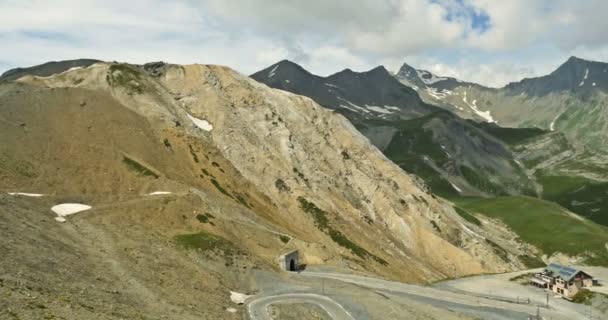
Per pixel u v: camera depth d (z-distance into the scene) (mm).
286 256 86438
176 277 61469
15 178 81750
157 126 126125
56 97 114125
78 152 98438
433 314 71750
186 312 48812
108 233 69812
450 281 113062
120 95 132750
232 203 108250
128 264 59375
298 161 147500
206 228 86000
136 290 50688
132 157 105812
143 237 72875
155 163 109875
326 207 133500
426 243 151250
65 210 76062
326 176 150000
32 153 90938
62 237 61188
